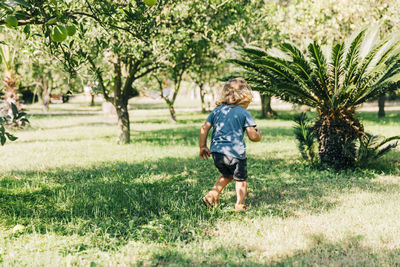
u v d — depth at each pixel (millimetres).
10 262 2982
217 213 4348
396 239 3449
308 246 3336
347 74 7059
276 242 3424
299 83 7387
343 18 12328
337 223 3920
